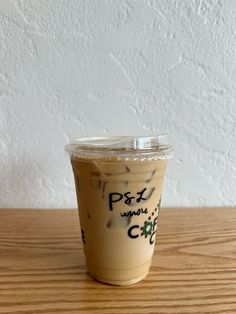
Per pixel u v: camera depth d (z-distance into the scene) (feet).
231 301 0.69
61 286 0.74
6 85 1.16
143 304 0.67
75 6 1.11
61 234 1.04
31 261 0.86
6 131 1.20
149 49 1.16
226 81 1.20
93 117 1.19
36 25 1.12
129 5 1.12
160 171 0.74
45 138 1.21
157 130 1.21
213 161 1.27
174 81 1.19
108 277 0.74
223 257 0.89
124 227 0.72
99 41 1.14
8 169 1.23
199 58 1.18
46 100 1.18
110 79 1.17
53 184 1.25
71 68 1.16
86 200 0.74
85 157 0.70
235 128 1.24
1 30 1.12
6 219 1.16
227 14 1.15
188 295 0.71
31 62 1.15
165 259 0.88
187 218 1.19
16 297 0.69
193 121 1.22
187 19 1.15
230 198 1.31
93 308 0.66
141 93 1.19
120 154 0.68
